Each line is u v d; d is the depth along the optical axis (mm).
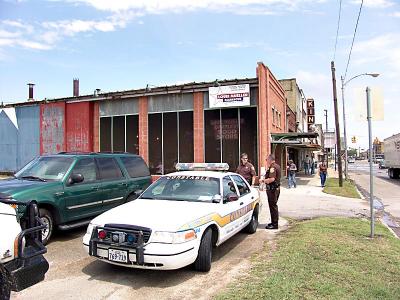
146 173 10883
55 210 7684
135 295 4867
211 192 6922
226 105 21266
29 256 3807
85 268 5996
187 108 22797
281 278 5172
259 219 10852
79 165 8562
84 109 25953
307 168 40438
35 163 8836
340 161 23531
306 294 4605
